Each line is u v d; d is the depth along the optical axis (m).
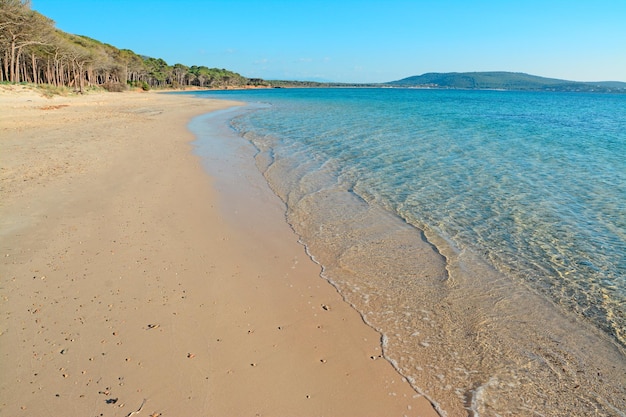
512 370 4.50
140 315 5.16
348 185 11.72
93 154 14.45
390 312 5.56
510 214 9.30
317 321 5.29
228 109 42.44
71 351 4.42
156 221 8.43
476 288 6.21
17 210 8.57
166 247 7.23
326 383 4.18
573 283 6.37
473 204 10.00
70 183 10.71
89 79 75.31
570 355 4.78
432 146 18.16
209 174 12.70
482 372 4.46
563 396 4.16
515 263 7.02
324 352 4.68
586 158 15.99
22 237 7.28
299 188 11.45
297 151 16.88
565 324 5.37
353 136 21.12
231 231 8.20
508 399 4.09
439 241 7.89
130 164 13.27
